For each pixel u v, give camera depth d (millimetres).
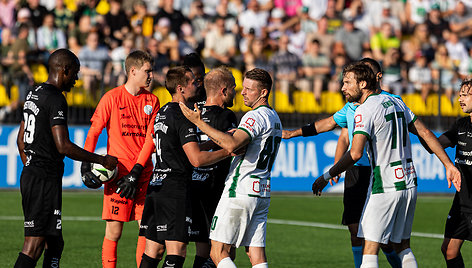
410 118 19281
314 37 54156
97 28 49719
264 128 18094
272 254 28172
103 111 21328
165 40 51281
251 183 18109
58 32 50062
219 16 55156
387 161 18578
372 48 55094
